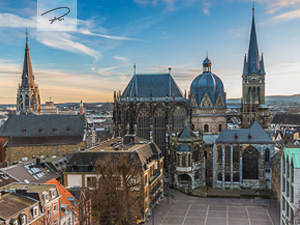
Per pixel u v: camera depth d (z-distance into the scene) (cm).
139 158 9156
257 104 14738
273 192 11456
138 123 14662
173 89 14900
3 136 13250
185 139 11925
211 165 13000
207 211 9769
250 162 12088
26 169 9025
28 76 18175
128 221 8169
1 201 5553
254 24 15388
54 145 13388
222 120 14600
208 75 14675
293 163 6400
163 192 11200
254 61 15312
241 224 8744
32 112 18325
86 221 7650
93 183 8788
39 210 5962
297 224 6259
